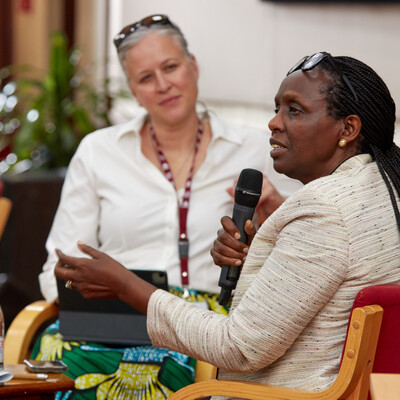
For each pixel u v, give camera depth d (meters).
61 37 8.02
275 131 2.47
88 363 3.43
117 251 3.83
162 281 3.25
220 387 2.38
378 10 5.18
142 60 3.81
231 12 6.79
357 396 2.21
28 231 6.48
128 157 3.88
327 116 2.37
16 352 3.46
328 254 2.24
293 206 2.32
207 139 3.94
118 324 3.44
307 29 5.87
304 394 2.25
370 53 5.27
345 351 2.19
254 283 2.36
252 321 2.32
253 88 6.49
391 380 1.72
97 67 9.30
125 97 8.00
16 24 10.59
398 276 2.33
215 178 3.84
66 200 3.95
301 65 2.47
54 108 7.96
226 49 6.89
